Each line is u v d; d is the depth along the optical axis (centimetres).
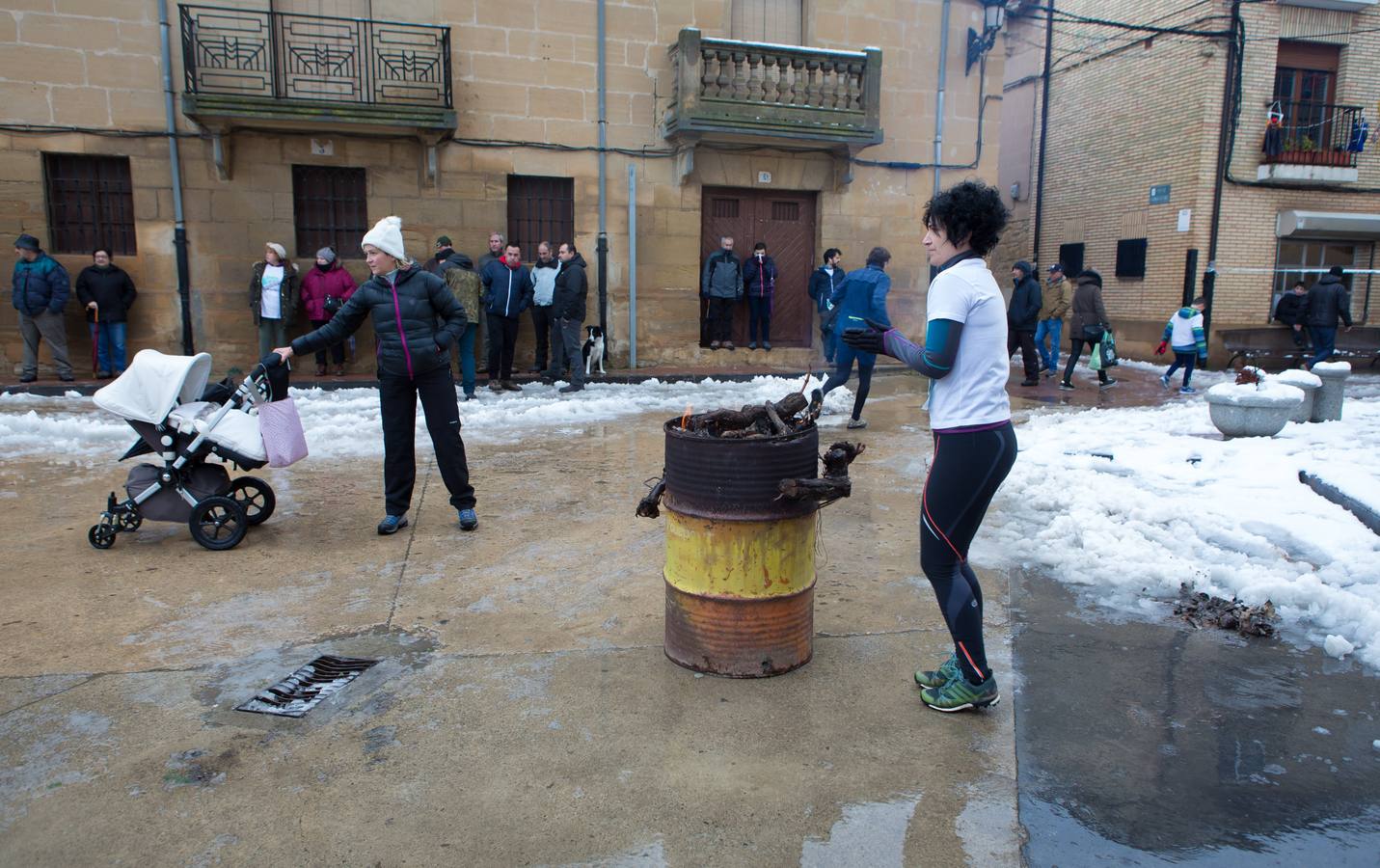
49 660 358
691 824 254
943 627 396
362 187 1285
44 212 1173
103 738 298
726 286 1398
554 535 534
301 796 266
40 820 253
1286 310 1559
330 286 1205
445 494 632
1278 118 1590
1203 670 355
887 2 1441
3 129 1146
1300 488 598
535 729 306
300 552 500
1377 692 337
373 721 311
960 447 291
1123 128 1767
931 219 297
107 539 502
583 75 1330
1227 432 811
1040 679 347
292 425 522
